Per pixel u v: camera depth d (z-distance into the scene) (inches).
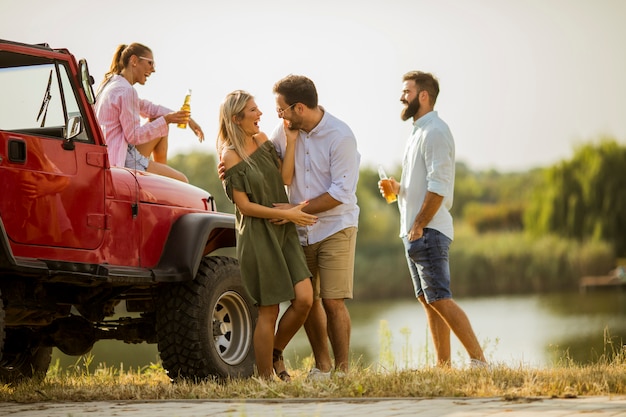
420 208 612.4
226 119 552.1
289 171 564.4
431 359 759.7
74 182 544.4
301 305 546.3
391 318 2304.4
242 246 547.5
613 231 3882.9
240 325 635.5
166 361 602.2
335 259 566.6
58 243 534.3
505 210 5565.9
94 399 514.3
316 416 387.9
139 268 581.3
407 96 617.6
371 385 474.9
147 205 594.2
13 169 513.3
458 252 3612.2
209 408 435.5
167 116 709.9
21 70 546.3
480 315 2235.5
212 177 3848.4
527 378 469.1
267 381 513.3
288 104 559.8
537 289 3567.9
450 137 605.9
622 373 478.9
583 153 4037.9
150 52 718.5
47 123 550.3
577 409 380.5
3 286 538.3
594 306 2456.9
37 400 512.7
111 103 685.9
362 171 5438.0
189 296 598.9
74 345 621.0
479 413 382.0
